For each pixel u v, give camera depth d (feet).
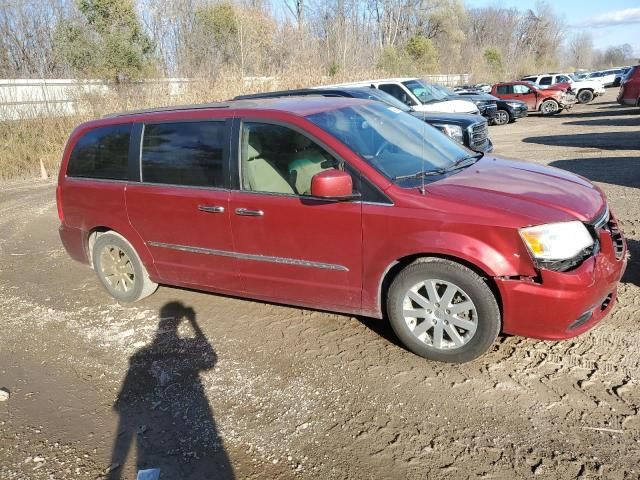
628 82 56.95
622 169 30.86
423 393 10.93
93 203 16.47
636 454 8.85
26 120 55.57
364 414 10.49
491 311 10.96
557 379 10.95
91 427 10.98
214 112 14.07
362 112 14.46
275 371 12.30
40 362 13.84
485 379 11.19
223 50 94.38
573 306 10.39
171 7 93.04
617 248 11.92
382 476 8.93
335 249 12.30
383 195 11.63
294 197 12.62
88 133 16.80
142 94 64.95
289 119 12.92
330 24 119.75
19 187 45.42
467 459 9.11
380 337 13.29
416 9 182.09
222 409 11.14
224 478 9.24
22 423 11.27
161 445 10.24
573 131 54.03
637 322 12.80
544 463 8.85
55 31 72.74
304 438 10.02
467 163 13.94
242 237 13.53
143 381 12.48
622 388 10.45
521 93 79.56
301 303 13.51
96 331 15.26
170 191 14.57
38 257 23.43
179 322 15.29
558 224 10.52
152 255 15.71
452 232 10.91
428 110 39.55
